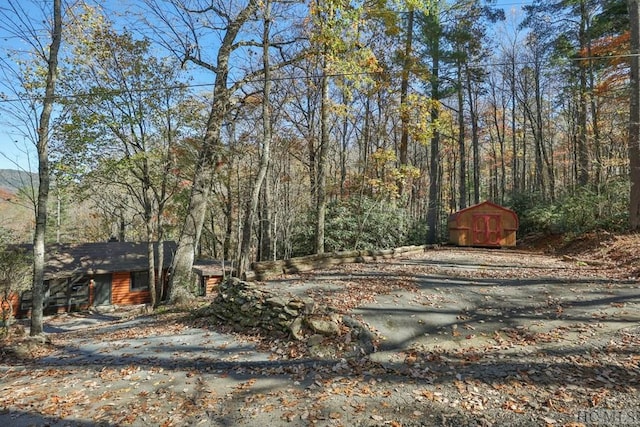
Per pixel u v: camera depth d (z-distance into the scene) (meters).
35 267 7.97
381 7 11.45
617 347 4.73
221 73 11.33
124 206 18.03
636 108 11.20
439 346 5.18
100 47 12.35
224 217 17.22
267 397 4.07
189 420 3.71
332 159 19.80
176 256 11.09
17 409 4.07
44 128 8.27
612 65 15.84
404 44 16.22
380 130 17.48
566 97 21.92
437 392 4.01
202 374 4.77
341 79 12.43
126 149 13.31
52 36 8.70
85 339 7.38
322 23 10.37
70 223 30.44
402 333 5.59
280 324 5.86
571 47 18.19
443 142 29.16
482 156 35.81
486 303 6.79
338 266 10.59
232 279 7.52
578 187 16.33
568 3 17.34
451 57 17.44
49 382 4.82
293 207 14.18
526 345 5.04
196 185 11.41
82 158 12.77
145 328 7.67
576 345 4.90
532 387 3.97
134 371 4.99
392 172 15.84
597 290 7.14
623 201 13.41
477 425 3.40
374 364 4.74
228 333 6.44
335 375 4.50
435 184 18.55
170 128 13.76
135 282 19.77
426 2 11.27
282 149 13.95
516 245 17.03
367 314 6.21
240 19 10.72
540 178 23.14
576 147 21.58
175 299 10.72
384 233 14.84
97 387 4.56
